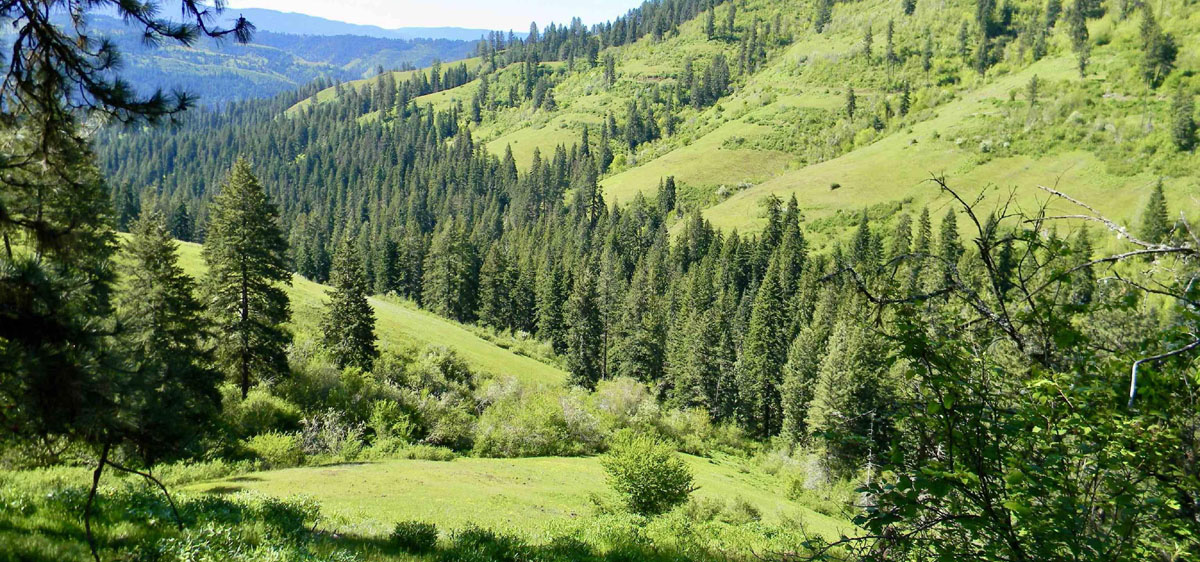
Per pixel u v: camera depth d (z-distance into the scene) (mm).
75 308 6891
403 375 51062
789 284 101250
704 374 73312
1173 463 4195
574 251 141500
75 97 7023
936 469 4465
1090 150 137500
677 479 26703
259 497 13352
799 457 52469
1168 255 3939
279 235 36625
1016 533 4488
